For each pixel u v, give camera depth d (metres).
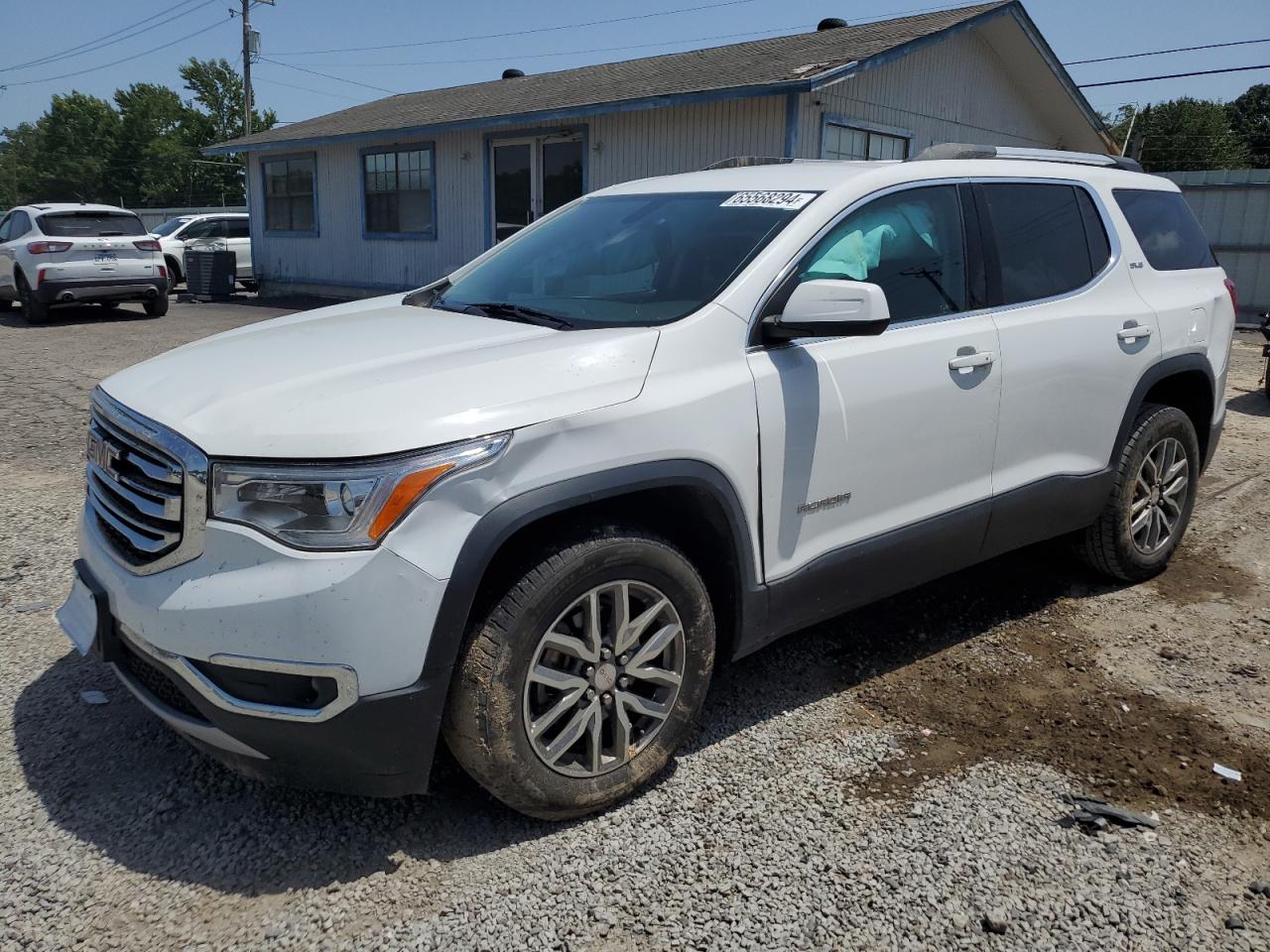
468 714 2.52
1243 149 59.22
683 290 3.17
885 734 3.28
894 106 13.30
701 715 3.39
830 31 15.20
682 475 2.76
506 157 15.30
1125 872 2.61
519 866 2.61
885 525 3.39
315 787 2.54
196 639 2.40
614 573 2.70
